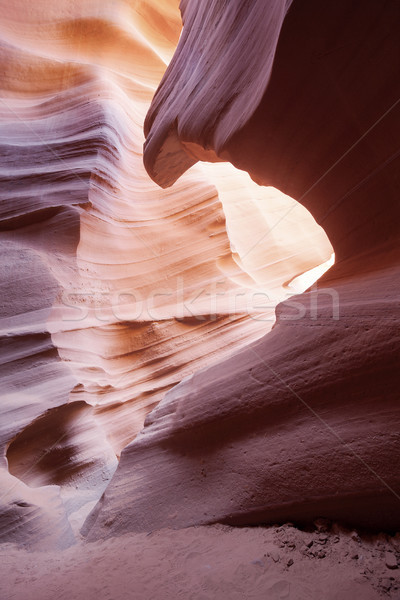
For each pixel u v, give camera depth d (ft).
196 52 16.06
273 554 7.05
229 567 7.02
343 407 8.00
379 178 8.82
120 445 20.85
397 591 5.68
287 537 7.47
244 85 10.84
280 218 38.01
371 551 6.59
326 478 7.55
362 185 9.29
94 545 10.51
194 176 30.53
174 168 20.77
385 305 7.53
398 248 8.68
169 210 28.22
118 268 24.12
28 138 25.88
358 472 7.14
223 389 10.48
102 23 32.86
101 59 33.22
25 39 31.32
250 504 8.57
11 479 13.76
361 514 7.14
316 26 7.34
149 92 34.12
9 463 15.65
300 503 7.79
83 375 19.21
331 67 7.86
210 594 6.45
